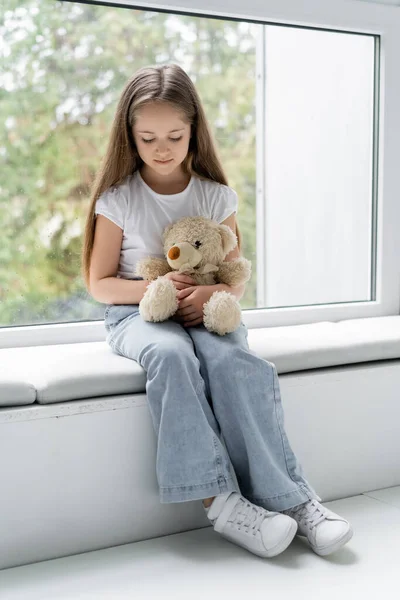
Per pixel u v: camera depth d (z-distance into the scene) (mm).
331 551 1223
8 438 1200
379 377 1542
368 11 1897
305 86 2119
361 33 1943
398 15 1938
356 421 1524
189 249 1404
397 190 2010
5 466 1202
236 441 1314
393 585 1137
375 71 1973
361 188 2047
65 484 1250
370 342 1553
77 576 1183
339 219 2105
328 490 1503
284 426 1436
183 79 1479
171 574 1186
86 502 1271
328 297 2150
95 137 1786
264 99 2078
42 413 1221
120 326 1449
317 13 1835
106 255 1516
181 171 1577
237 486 1362
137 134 1461
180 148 1468
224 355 1309
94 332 1739
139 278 1526
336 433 1502
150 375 1283
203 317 1367
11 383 1222
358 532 1335
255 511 1245
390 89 1956
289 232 2191
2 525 1207
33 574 1191
